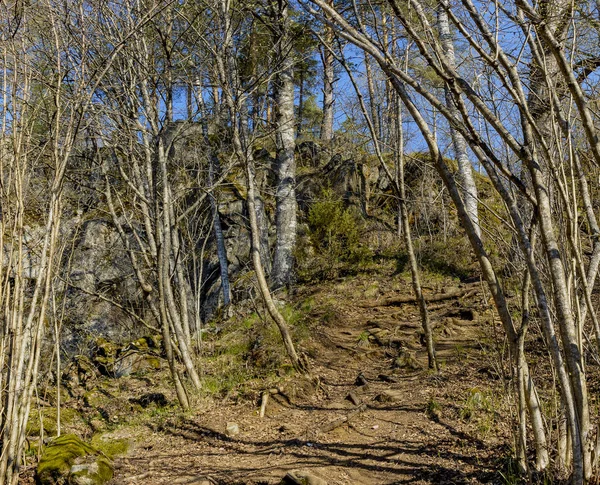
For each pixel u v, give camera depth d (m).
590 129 2.81
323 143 22.06
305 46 10.03
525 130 3.65
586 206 3.44
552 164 3.18
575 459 3.19
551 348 3.26
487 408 5.79
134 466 5.38
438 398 6.52
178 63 7.96
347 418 6.20
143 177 8.73
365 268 15.25
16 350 4.25
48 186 5.98
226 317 13.30
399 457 5.07
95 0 6.85
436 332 9.93
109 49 7.23
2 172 4.42
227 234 16.53
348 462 5.08
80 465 4.83
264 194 18.09
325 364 8.84
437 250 15.38
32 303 4.42
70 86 6.27
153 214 7.81
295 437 5.82
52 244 4.59
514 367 4.37
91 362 10.27
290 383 7.38
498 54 3.11
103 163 8.58
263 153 19.28
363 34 3.43
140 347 10.18
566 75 2.77
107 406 7.68
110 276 13.27
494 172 3.50
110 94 7.38
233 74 9.38
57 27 5.76
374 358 9.19
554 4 3.12
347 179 18.84
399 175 8.24
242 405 6.96
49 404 7.91
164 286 7.59
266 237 15.46
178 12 7.28
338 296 13.39
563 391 3.23
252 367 8.33
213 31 8.23
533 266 3.33
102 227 13.62
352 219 15.98
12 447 4.17
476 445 5.02
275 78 14.28
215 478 4.90
